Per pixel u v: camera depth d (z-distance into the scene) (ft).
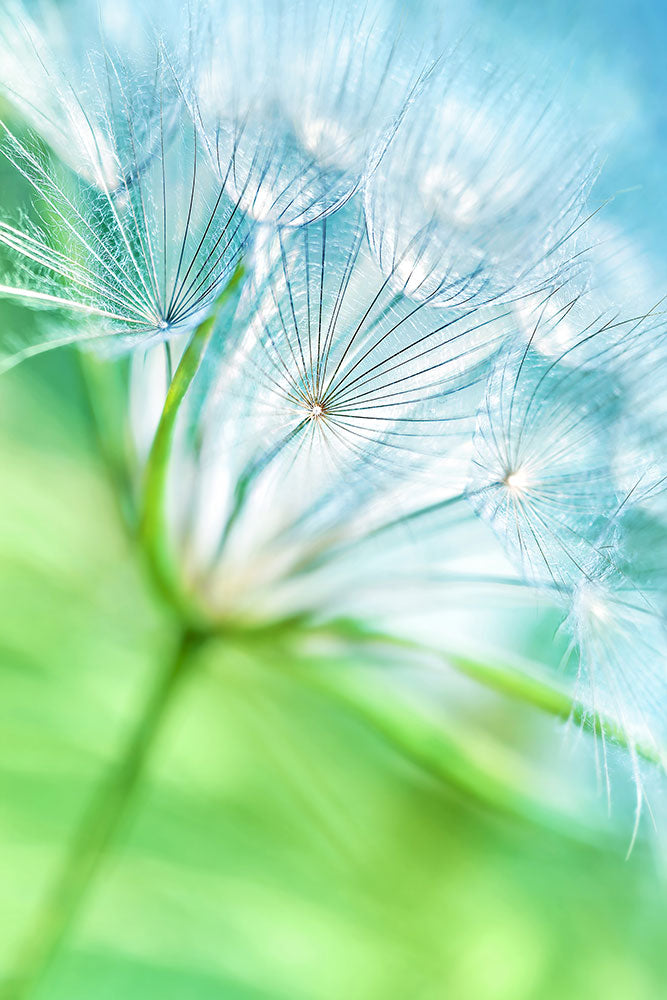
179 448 0.61
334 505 0.62
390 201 0.55
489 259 0.55
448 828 0.73
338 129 0.55
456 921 0.72
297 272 0.55
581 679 0.57
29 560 0.65
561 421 0.57
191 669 0.64
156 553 0.62
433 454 0.57
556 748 0.65
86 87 0.57
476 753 0.64
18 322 0.64
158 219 0.57
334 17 0.55
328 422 0.56
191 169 0.57
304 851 0.72
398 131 0.55
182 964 0.71
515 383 0.57
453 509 0.62
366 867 0.72
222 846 0.72
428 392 0.56
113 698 0.70
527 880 0.73
